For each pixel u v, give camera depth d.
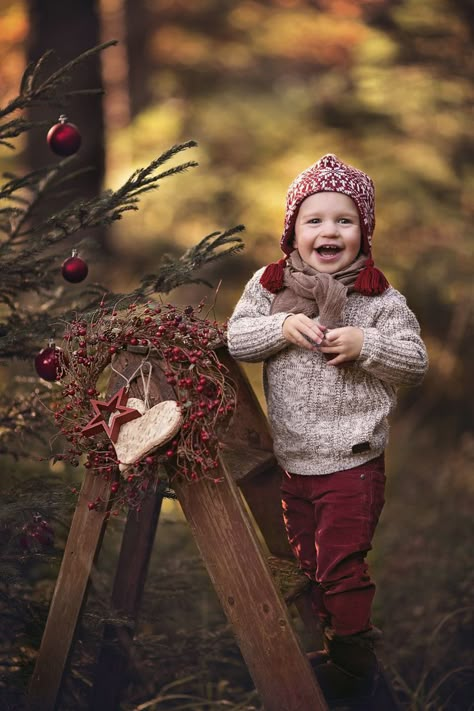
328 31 11.77
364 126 8.05
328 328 2.91
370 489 2.99
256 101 10.20
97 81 7.88
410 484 6.54
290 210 3.12
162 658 3.79
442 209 7.69
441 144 7.88
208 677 3.91
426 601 4.61
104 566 4.45
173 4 12.20
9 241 3.63
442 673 4.02
